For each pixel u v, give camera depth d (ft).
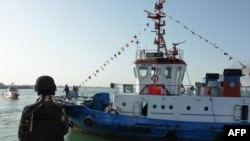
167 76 60.18
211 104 54.65
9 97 287.69
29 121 12.52
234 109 54.44
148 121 55.11
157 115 55.47
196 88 57.41
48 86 13.08
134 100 56.90
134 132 55.67
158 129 54.34
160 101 55.52
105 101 67.97
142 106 56.65
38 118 12.55
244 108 54.70
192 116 54.65
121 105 57.67
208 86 56.95
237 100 54.54
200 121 54.29
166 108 55.26
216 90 56.39
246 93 56.70
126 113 57.31
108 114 58.03
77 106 60.64
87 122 59.16
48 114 12.64
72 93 71.31
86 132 63.21
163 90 58.49
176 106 54.95
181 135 53.52
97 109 66.90
